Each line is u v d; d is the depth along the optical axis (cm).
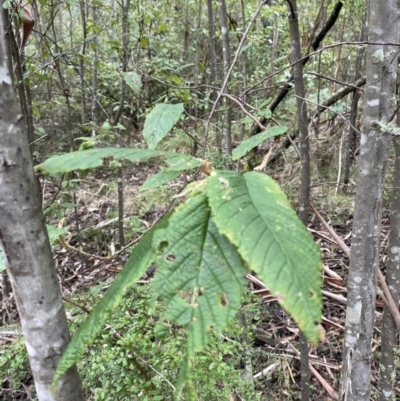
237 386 179
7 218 76
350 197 437
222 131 312
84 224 413
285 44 523
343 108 444
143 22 345
